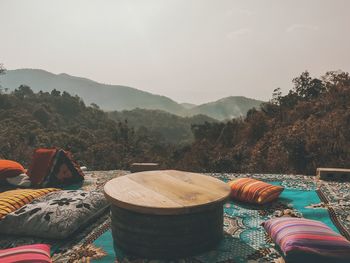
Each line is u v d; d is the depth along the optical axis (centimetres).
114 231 402
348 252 316
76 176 731
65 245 405
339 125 2545
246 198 552
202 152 4219
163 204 359
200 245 373
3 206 455
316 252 313
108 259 367
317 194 604
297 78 6469
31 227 423
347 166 2322
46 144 6112
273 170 2730
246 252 379
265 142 3133
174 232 360
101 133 10112
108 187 425
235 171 3011
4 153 3027
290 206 536
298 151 2614
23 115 8631
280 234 356
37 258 301
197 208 357
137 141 7894
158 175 491
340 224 456
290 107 6059
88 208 474
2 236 432
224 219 484
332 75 4525
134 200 372
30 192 515
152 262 360
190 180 461
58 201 470
